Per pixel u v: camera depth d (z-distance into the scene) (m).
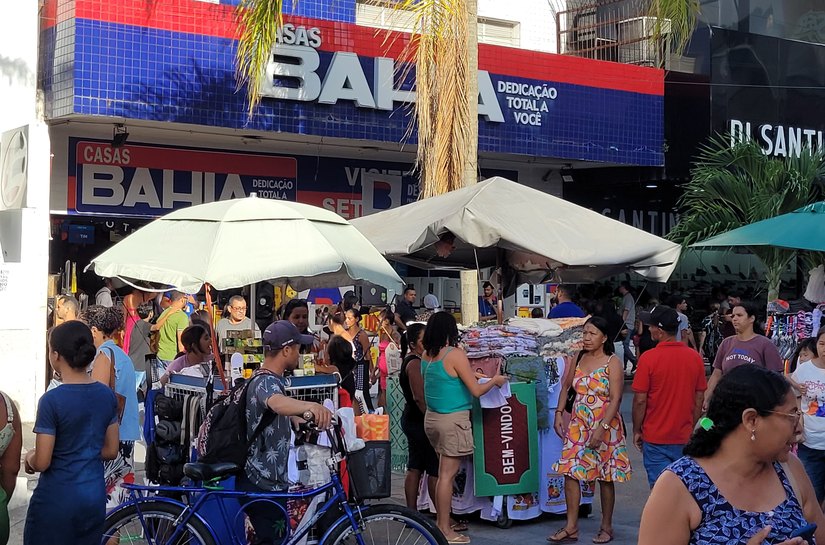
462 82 11.25
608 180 19.19
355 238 7.44
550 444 8.42
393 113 15.49
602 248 8.30
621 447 7.56
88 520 4.93
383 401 11.55
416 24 11.12
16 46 12.76
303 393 6.37
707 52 18.05
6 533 4.91
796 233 9.37
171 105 13.82
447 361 7.53
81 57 13.20
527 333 8.41
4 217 11.70
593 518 8.56
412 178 18.31
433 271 18.30
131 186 15.49
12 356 11.33
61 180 14.94
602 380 7.55
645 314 7.40
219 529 5.59
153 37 13.66
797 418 3.06
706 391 7.93
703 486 3.06
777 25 19.77
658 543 3.07
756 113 18.62
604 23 19.05
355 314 10.42
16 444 4.96
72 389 4.98
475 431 8.09
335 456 5.68
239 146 16.41
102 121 14.11
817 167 16.25
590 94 17.36
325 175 17.34
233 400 5.69
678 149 18.36
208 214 7.11
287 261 6.71
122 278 7.89
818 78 19.39
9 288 11.32
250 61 12.55
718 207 16.11
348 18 16.52
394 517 5.67
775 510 3.06
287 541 5.62
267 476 5.63
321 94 14.77
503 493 8.08
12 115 12.73
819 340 7.22
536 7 19.06
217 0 15.34
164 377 6.93
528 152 16.70
